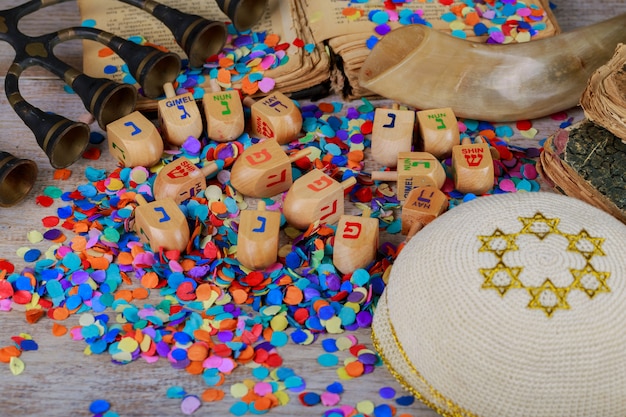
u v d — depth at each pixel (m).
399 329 0.55
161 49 0.74
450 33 0.75
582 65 0.70
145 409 0.57
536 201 0.56
